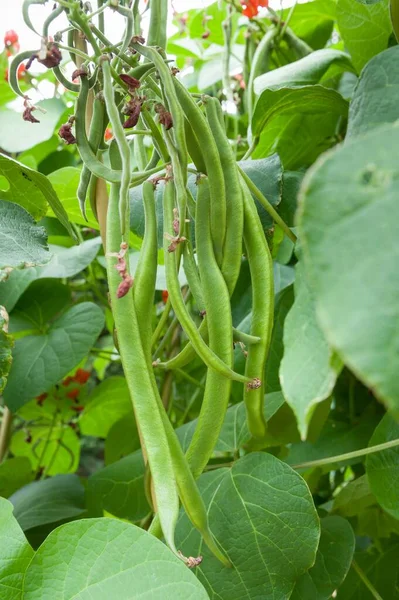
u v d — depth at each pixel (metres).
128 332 0.46
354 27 0.77
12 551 0.51
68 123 0.50
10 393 0.83
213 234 0.51
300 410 0.36
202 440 0.50
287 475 0.58
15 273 0.89
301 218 0.30
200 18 1.14
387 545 0.80
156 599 0.47
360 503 0.73
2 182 0.77
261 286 0.52
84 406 1.12
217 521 0.58
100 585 0.48
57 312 0.95
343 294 0.28
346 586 0.77
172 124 0.48
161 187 0.68
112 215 0.48
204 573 0.57
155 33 0.57
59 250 0.94
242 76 0.98
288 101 0.76
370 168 0.30
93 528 0.49
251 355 0.52
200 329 0.52
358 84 0.57
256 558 0.56
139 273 0.48
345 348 0.27
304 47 0.93
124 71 0.54
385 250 0.29
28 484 0.96
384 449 0.63
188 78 1.20
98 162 0.50
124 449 1.03
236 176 0.52
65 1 0.48
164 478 0.45
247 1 0.85
